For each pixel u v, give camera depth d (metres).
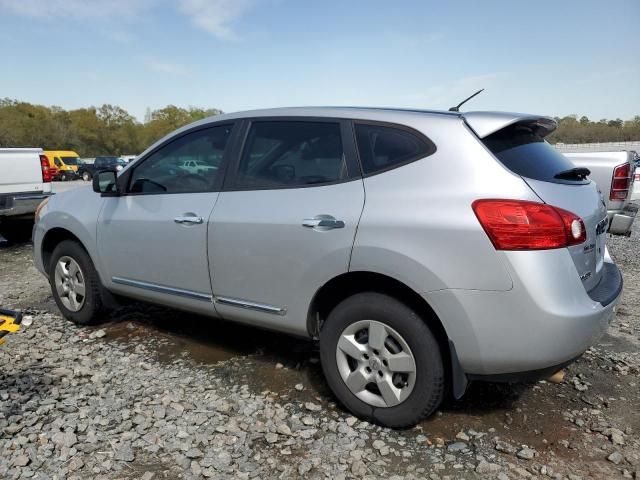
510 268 2.41
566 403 3.10
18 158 8.02
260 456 2.55
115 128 83.81
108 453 2.57
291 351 3.85
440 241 2.52
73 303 4.39
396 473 2.43
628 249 7.71
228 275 3.30
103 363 3.63
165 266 3.65
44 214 4.55
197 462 2.51
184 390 3.23
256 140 3.33
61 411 2.97
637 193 11.02
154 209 3.71
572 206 2.64
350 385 2.88
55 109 83.25
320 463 2.50
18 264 7.09
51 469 2.45
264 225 3.09
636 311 4.83
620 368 3.54
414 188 2.67
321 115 3.12
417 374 2.66
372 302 2.75
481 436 2.74
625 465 2.50
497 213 2.44
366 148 2.90
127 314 4.71
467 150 2.63
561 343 2.43
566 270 2.47
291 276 3.01
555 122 3.17
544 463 2.51
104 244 4.02
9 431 2.74
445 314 2.53
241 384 3.32
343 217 2.80
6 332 2.74
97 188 3.99
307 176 3.05
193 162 3.60
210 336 4.16
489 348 2.49
